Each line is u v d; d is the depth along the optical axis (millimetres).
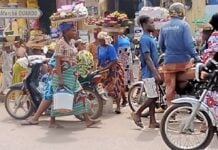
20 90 10617
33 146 8789
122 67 11234
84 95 9930
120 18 11875
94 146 8734
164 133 8359
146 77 9617
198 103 8242
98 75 10453
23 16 12914
